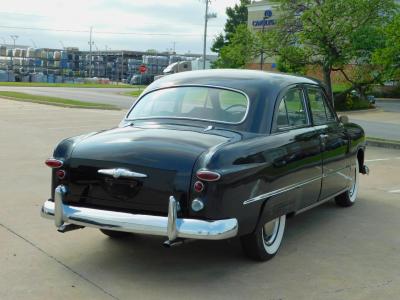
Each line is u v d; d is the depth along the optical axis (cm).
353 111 3102
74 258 509
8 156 1052
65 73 8881
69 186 480
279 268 498
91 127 1606
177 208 438
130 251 533
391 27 1508
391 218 689
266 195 486
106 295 425
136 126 537
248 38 2847
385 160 1188
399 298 438
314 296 436
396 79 1638
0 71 6919
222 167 437
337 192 676
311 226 644
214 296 430
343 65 2825
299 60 2809
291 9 2767
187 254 529
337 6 2598
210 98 540
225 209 438
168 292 435
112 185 460
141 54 9644
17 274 464
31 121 1744
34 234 575
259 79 554
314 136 588
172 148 455
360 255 542
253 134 507
